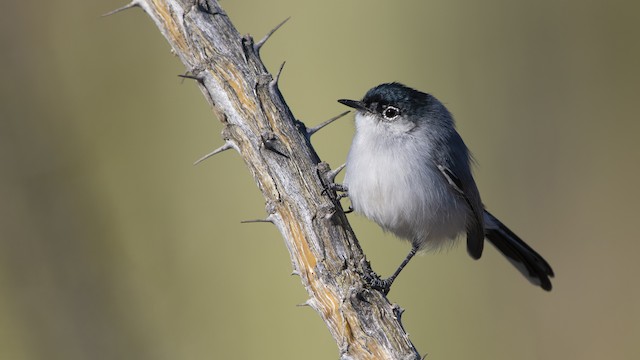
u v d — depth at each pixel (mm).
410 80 14297
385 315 6422
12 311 12125
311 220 6680
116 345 12180
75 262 12477
